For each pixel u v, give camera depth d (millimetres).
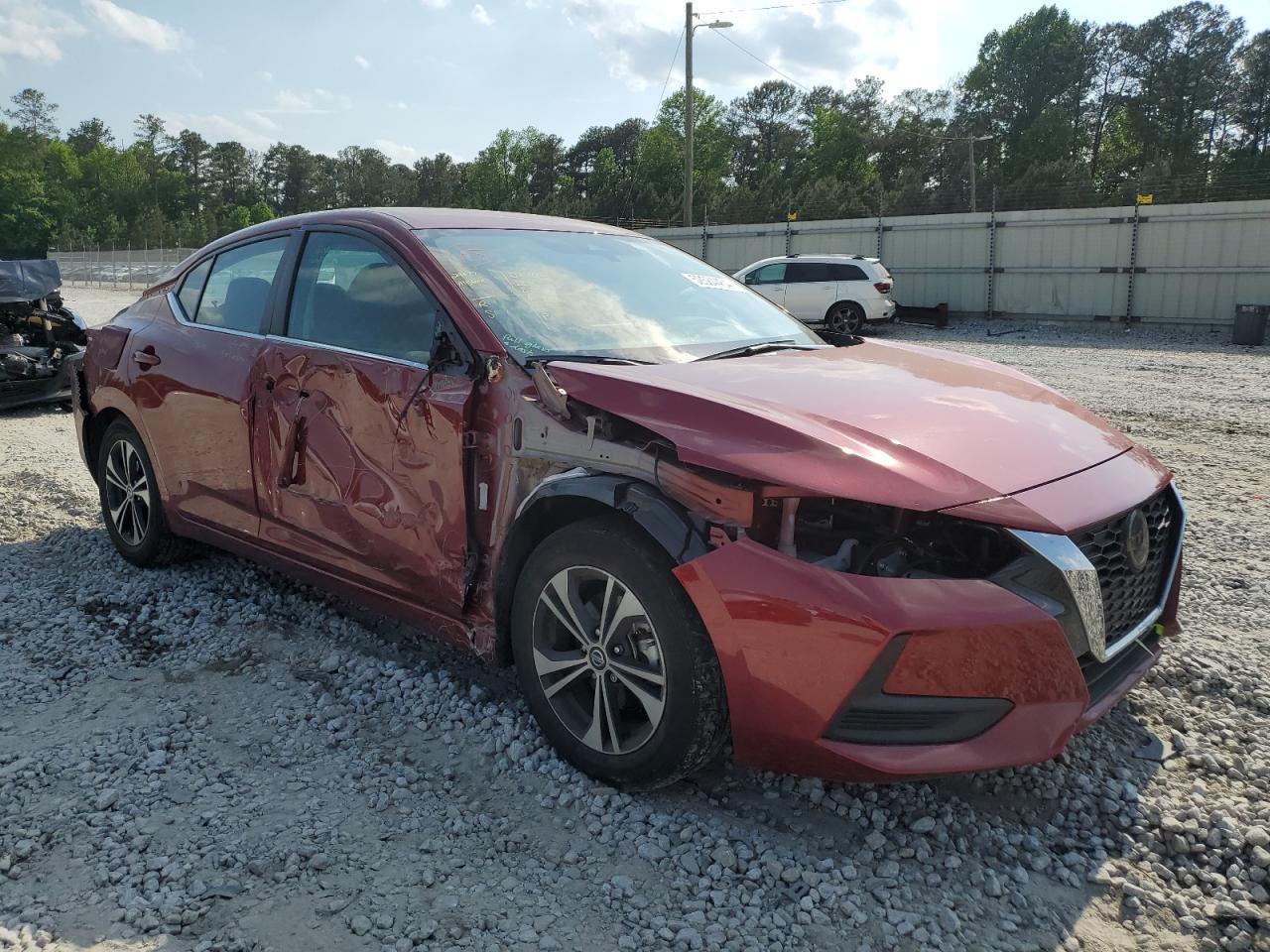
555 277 3479
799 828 2619
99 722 3189
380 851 2504
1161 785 2826
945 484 2344
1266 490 6465
